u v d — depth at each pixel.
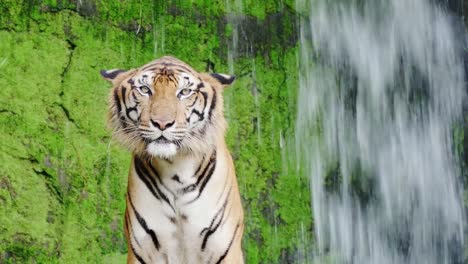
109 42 14.30
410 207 17.20
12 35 13.56
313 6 16.73
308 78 16.31
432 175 17.62
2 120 13.21
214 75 8.98
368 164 16.84
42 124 13.48
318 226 15.80
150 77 8.52
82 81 13.93
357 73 17.12
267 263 14.88
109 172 13.80
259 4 15.92
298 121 15.98
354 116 16.89
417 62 18.05
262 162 15.19
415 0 18.19
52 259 13.20
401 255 16.89
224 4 15.51
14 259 12.95
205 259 8.86
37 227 13.16
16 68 13.47
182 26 15.00
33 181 13.26
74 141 13.66
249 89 15.38
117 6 14.48
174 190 8.62
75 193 13.50
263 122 15.41
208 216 8.71
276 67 15.90
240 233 9.14
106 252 13.57
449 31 18.53
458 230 17.70
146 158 8.64
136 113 8.48
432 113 18.00
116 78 8.77
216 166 8.77
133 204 8.75
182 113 8.45
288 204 15.39
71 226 13.40
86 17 14.20
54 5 13.95
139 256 8.79
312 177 15.94
